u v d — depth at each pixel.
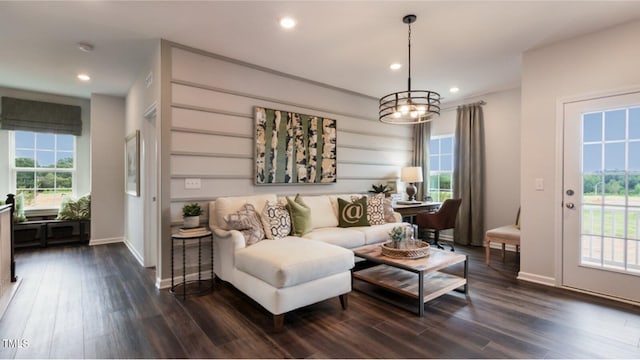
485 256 4.38
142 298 2.86
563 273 3.13
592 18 2.69
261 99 3.85
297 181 4.15
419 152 5.80
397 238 3.02
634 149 2.75
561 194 3.14
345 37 3.04
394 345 2.06
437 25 2.80
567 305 2.69
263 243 2.86
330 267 2.53
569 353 1.96
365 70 3.97
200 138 3.37
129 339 2.14
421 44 3.20
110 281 3.32
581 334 2.20
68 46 3.27
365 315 2.53
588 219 3.00
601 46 2.89
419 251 2.85
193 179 3.33
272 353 1.97
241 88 3.67
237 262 2.75
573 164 3.07
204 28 2.88
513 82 4.47
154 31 2.94
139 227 4.17
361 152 5.05
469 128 5.13
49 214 5.29
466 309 2.62
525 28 2.86
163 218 3.13
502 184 4.89
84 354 1.96
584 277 3.01
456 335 2.19
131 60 3.68
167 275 3.16
